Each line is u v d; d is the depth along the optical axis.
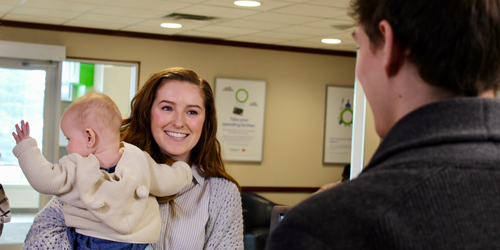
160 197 1.74
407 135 0.63
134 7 4.97
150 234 1.56
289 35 6.30
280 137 7.46
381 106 0.71
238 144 7.27
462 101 0.61
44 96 6.33
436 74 0.63
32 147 1.46
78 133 1.53
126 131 1.88
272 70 7.36
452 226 0.57
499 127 0.60
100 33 6.52
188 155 1.90
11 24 6.14
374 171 0.63
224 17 5.26
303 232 0.61
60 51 6.17
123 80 8.86
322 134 7.63
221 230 1.81
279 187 7.46
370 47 0.71
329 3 4.24
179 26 6.03
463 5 0.61
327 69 7.59
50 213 1.61
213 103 1.90
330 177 7.68
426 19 0.62
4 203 1.83
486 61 0.62
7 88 6.20
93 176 1.45
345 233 0.59
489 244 0.56
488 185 0.58
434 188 0.58
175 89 1.78
